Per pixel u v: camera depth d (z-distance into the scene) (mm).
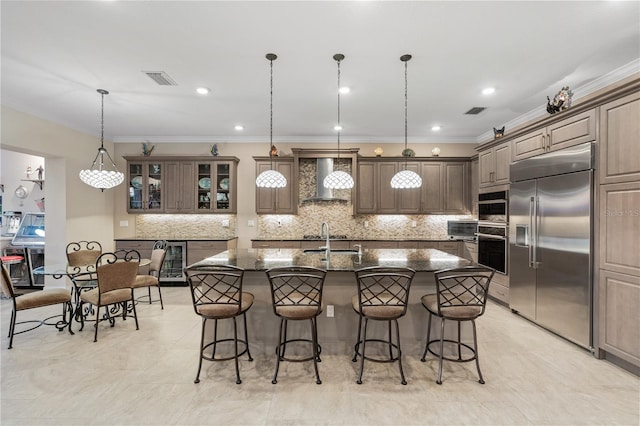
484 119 4727
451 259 3033
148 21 2316
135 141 5848
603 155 2691
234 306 2416
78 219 5051
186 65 3000
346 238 5645
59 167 4793
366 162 5668
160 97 3814
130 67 3039
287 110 4320
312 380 2432
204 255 5352
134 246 5344
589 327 2805
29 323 3611
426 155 5875
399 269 2385
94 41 2584
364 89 3578
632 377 2465
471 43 2602
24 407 2088
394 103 4031
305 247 5414
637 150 2420
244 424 1942
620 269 2553
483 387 2336
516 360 2744
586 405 2129
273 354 2863
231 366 2648
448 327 2883
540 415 2027
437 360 2758
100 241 5492
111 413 2035
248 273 2863
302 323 2877
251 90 3609
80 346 3010
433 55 2801
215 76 3240
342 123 4965
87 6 2143
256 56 2826
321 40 2562
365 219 5891
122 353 2869
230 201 5559
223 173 5594
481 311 2402
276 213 5582
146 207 5559
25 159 5582
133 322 3645
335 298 2875
